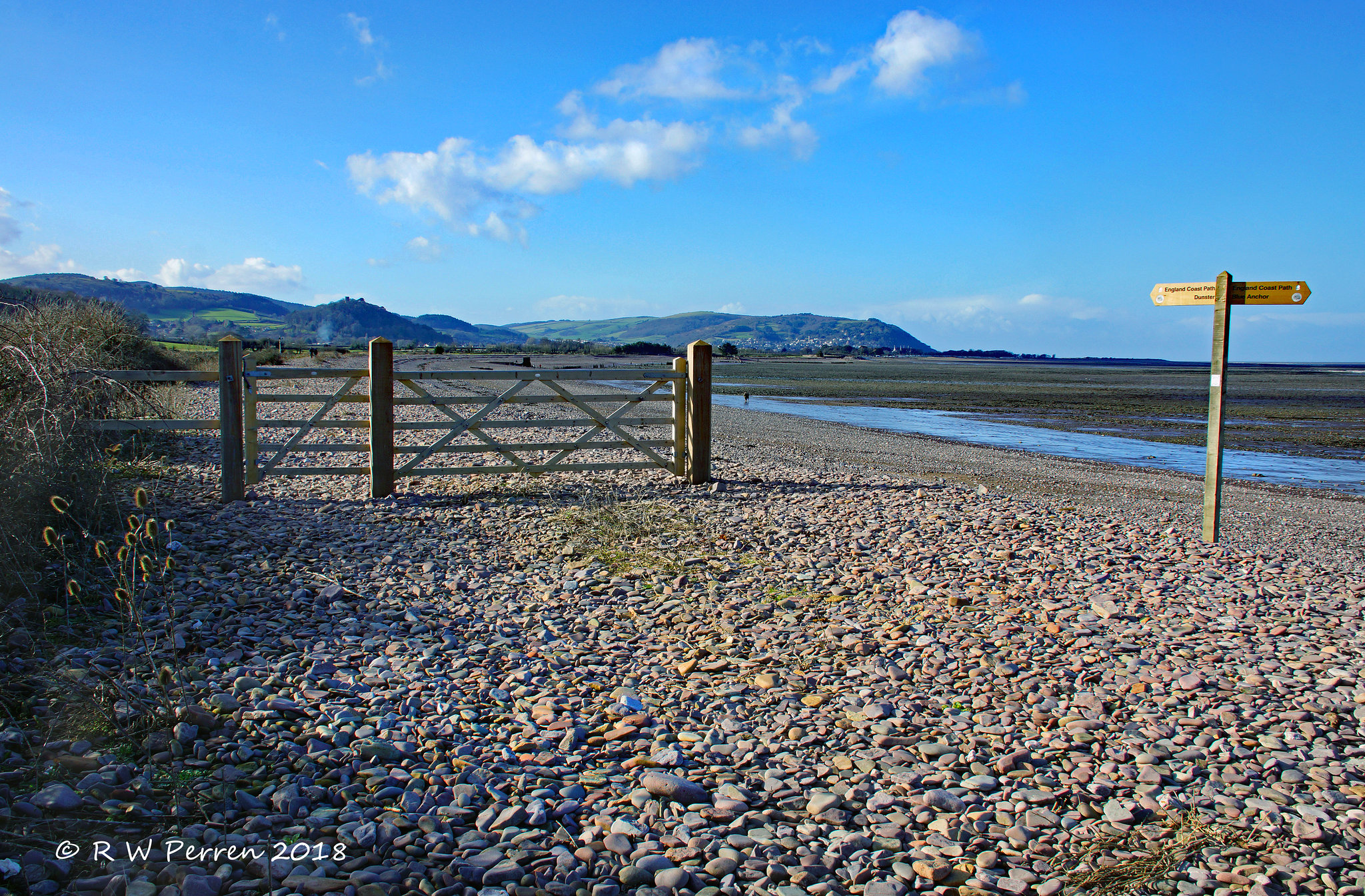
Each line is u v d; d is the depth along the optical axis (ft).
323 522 26.68
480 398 60.59
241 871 8.89
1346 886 9.90
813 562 23.67
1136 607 20.62
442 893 8.86
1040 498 39.63
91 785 10.05
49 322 35.06
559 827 10.48
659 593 20.79
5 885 8.04
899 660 17.02
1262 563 25.41
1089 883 9.89
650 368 35.65
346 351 225.15
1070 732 13.91
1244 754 13.23
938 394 176.24
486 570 22.07
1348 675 16.46
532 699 14.53
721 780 12.04
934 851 10.44
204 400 66.64
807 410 118.42
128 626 15.49
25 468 19.13
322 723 12.82
